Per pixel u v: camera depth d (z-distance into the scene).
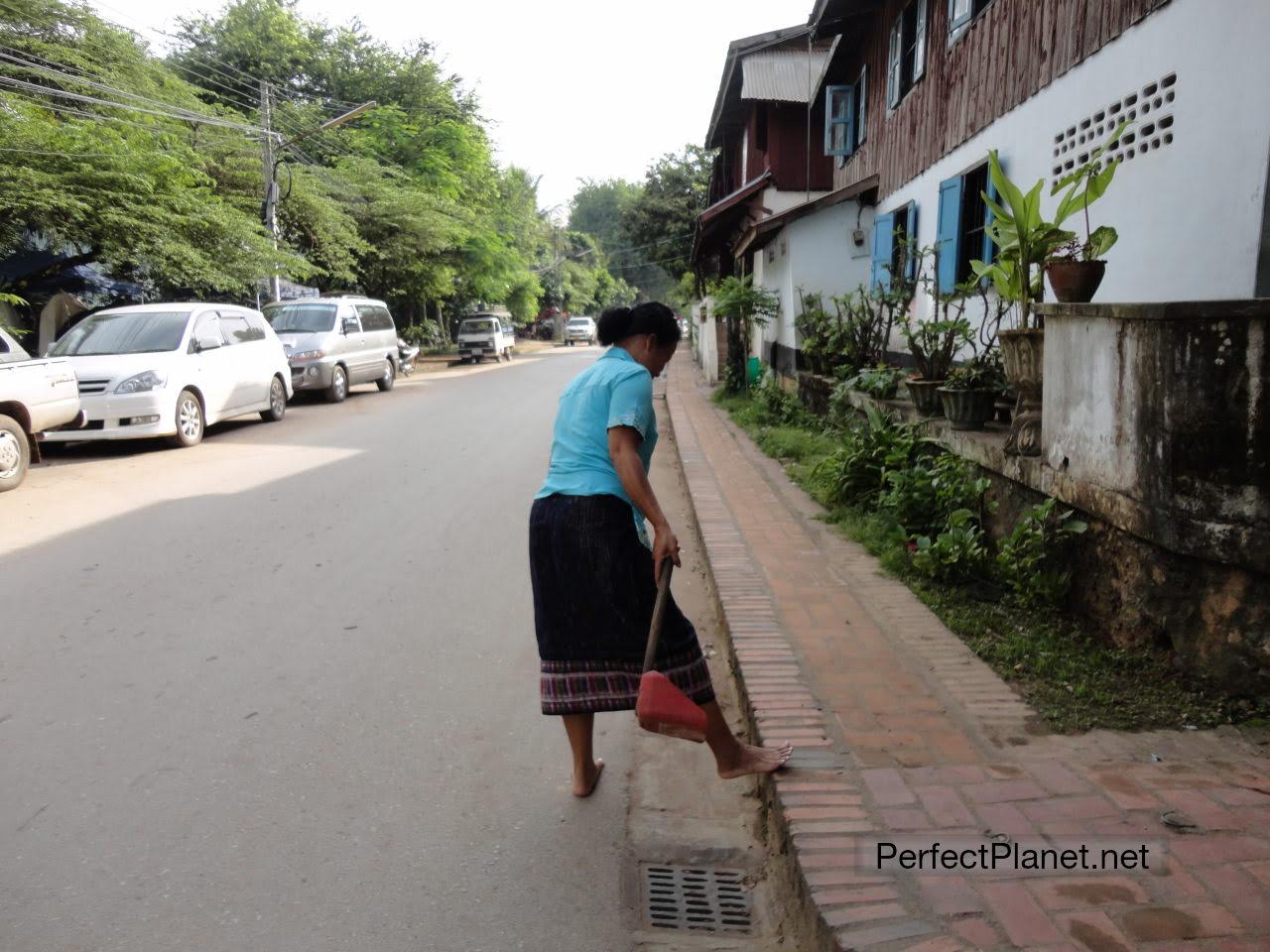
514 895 2.66
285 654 4.40
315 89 29.69
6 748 3.47
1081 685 3.49
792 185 17.48
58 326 16.67
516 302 44.75
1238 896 2.24
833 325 11.24
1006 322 7.58
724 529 6.21
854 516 6.34
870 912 2.23
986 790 2.77
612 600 2.80
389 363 18.70
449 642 4.60
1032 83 7.00
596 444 2.87
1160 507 3.52
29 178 13.20
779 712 3.34
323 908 2.57
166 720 3.71
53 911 2.54
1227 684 3.34
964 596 4.67
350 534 6.68
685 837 2.99
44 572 5.69
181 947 2.40
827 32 13.16
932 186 9.73
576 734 3.13
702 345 22.92
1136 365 3.66
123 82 17.23
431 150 29.69
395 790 3.22
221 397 11.73
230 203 18.95
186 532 6.71
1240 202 4.51
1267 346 3.09
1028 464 4.72
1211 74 4.73
